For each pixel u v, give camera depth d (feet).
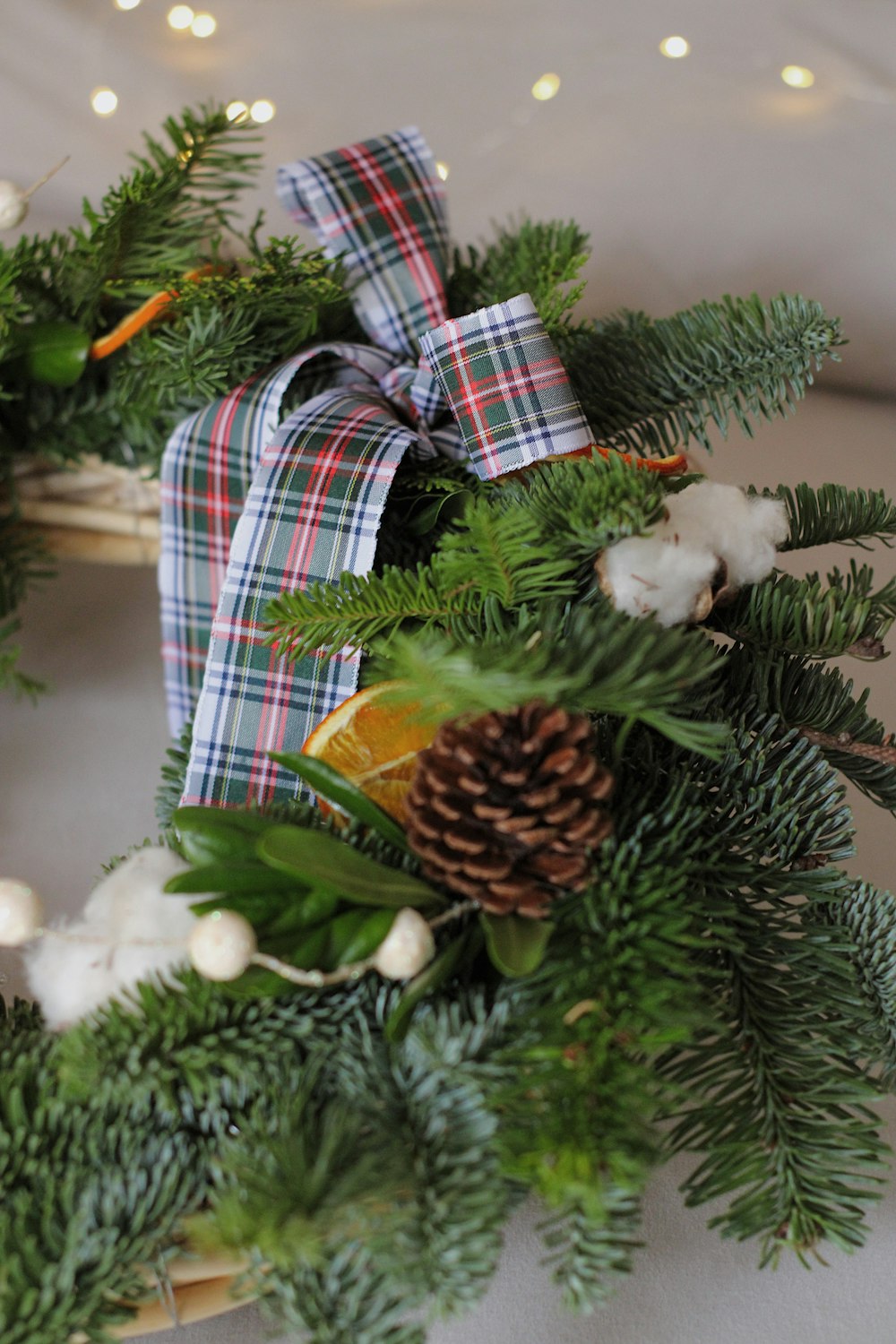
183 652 2.01
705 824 1.61
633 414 1.91
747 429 1.89
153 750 2.20
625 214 2.65
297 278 1.95
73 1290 1.38
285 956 1.45
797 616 1.64
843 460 2.51
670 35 2.82
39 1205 1.42
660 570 1.53
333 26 2.83
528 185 2.70
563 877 1.44
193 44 2.78
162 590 1.99
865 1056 1.56
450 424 1.94
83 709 2.24
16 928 1.48
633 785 1.57
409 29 2.84
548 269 1.97
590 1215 1.36
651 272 2.60
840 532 1.74
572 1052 1.40
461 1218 1.37
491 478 1.73
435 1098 1.43
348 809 1.51
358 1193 1.36
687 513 1.57
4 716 2.21
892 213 2.60
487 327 1.70
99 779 2.16
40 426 2.07
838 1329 1.67
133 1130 1.44
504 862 1.44
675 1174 1.75
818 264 2.58
